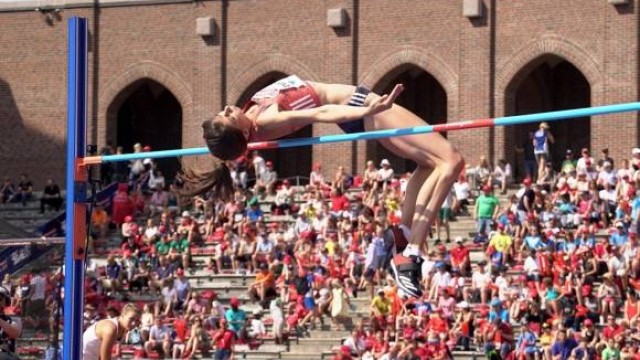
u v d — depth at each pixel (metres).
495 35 46.16
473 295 34.34
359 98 11.93
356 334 33.12
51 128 51.59
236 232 41.31
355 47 48.16
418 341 32.19
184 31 50.47
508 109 46.12
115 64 51.25
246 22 49.75
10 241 20.06
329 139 12.09
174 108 54.75
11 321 20.03
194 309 37.34
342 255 37.59
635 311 32.09
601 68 44.50
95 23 51.44
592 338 31.22
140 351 35.69
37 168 51.62
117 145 54.53
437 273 34.78
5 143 51.97
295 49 49.03
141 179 46.00
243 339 36.16
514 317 33.25
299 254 37.97
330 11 48.25
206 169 12.61
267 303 37.69
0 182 51.88
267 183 44.03
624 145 43.81
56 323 20.05
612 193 37.59
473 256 37.59
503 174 42.06
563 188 38.28
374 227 37.84
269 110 11.95
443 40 46.88
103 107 51.34
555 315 32.69
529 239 35.62
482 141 46.00
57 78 51.59
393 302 34.03
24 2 51.94
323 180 45.09
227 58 49.97
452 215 39.94
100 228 43.12
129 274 39.66
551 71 50.78
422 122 12.08
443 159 11.95
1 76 52.19
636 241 33.78
